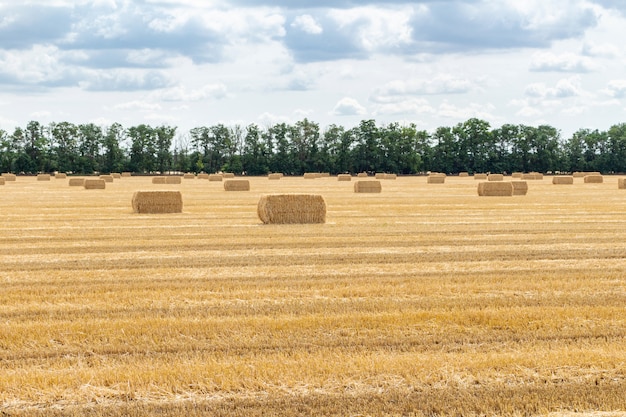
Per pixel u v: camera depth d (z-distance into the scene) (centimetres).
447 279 1628
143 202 3538
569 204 4059
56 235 2536
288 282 1598
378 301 1396
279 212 2953
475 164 14800
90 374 955
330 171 14612
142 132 14912
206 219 3170
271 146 14825
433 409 854
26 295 1471
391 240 2367
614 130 14750
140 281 1633
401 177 12231
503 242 2312
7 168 14225
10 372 977
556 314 1269
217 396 893
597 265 1841
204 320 1241
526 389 905
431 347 1088
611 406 855
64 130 14812
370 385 920
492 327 1194
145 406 865
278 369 965
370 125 14712
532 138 14762
